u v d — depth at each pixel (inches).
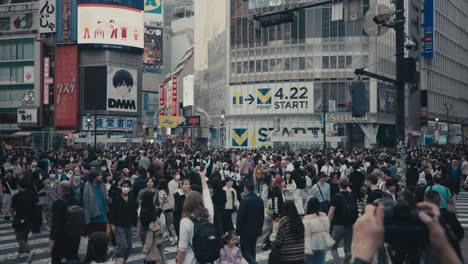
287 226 309.3
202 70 3951.8
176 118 3046.3
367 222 91.2
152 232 424.8
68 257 345.1
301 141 2719.0
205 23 3841.0
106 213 490.6
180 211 489.7
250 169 1030.4
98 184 475.5
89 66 3346.5
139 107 3491.6
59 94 3371.1
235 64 3024.1
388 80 546.9
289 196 595.2
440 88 4261.8
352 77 2741.1
